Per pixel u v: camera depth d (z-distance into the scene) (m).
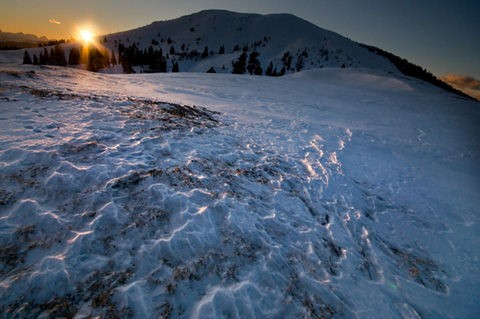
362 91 33.03
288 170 8.20
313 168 8.59
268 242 4.91
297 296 3.97
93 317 3.13
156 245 4.21
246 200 6.04
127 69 106.50
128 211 4.80
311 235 5.45
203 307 3.47
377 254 5.36
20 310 3.03
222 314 3.45
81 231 4.20
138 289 3.52
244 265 4.28
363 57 157.50
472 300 4.57
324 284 4.29
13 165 5.20
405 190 8.45
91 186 5.20
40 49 155.62
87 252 3.88
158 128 9.06
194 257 4.18
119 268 3.76
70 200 4.76
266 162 8.42
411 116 20.62
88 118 8.73
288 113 17.44
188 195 5.57
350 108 22.03
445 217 7.17
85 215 4.51
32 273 3.40
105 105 10.62
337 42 172.75
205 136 9.49
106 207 4.74
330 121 16.45
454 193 8.61
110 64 113.69
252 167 7.86
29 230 3.99
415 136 14.89
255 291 3.87
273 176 7.62
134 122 9.17
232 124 12.34
